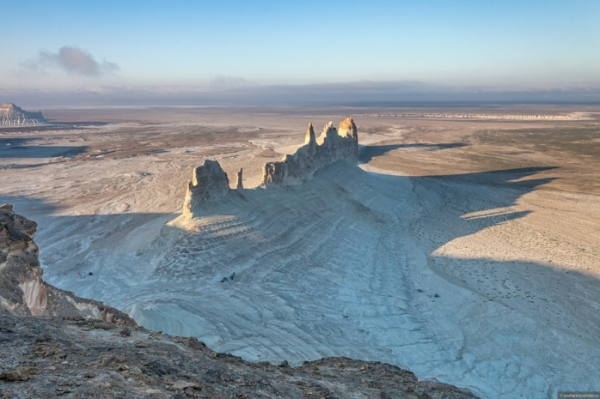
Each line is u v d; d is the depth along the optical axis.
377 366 16.16
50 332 10.12
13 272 14.55
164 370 8.87
